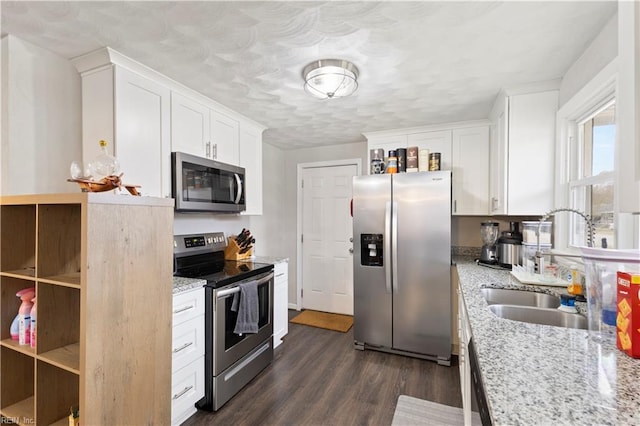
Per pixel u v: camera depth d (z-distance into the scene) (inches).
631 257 38.0
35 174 66.0
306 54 69.1
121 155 69.7
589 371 29.9
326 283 157.6
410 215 106.7
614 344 36.3
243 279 89.4
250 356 92.3
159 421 58.3
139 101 74.0
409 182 107.0
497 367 30.8
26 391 60.4
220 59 71.2
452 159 119.1
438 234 103.3
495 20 56.9
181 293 71.7
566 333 40.1
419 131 124.4
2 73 62.1
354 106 101.6
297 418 75.0
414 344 106.0
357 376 94.7
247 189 115.0
